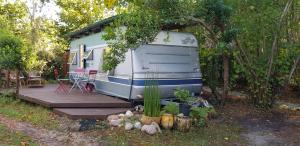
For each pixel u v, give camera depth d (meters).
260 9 10.71
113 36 9.41
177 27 11.77
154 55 10.88
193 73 11.85
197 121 8.56
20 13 22.39
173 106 8.31
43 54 19.97
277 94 11.23
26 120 8.92
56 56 20.83
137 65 10.50
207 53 12.14
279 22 10.45
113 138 7.32
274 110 10.94
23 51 12.12
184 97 9.33
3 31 14.52
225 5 9.76
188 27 12.23
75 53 16.02
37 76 17.31
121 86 11.09
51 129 7.98
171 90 11.11
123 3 10.75
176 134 7.80
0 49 11.77
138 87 10.45
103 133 7.67
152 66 10.75
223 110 10.84
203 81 12.67
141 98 10.50
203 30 11.84
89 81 13.38
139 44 9.35
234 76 12.19
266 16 10.55
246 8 10.95
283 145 7.36
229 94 13.52
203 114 8.54
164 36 11.15
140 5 9.29
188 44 11.76
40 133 7.57
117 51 9.42
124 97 10.93
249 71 11.09
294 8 10.97
